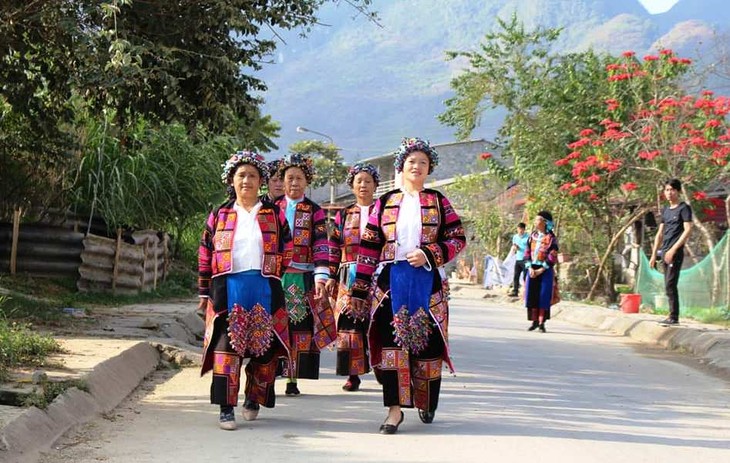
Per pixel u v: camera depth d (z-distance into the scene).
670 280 14.85
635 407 8.49
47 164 15.22
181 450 6.31
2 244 16.22
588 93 24.81
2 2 11.05
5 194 15.98
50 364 8.17
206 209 18.64
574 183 23.25
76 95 13.05
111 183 16.56
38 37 11.54
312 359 8.88
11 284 15.16
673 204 14.80
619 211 26.27
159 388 8.88
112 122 13.79
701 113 21.25
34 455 5.90
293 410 8.02
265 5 11.91
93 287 16.47
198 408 7.88
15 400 6.72
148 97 11.66
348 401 8.56
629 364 11.73
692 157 20.95
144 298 17.45
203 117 11.92
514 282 26.88
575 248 27.44
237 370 7.10
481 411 8.07
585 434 7.16
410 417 7.73
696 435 7.27
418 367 7.32
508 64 28.11
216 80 11.58
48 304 13.72
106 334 11.06
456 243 7.20
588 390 9.47
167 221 19.31
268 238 7.23
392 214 7.26
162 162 18.03
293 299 8.84
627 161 22.78
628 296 18.91
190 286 21.06
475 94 28.31
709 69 22.06
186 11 11.37
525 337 15.13
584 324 18.45
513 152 26.42
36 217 16.67
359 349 9.05
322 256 8.37
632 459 6.37
